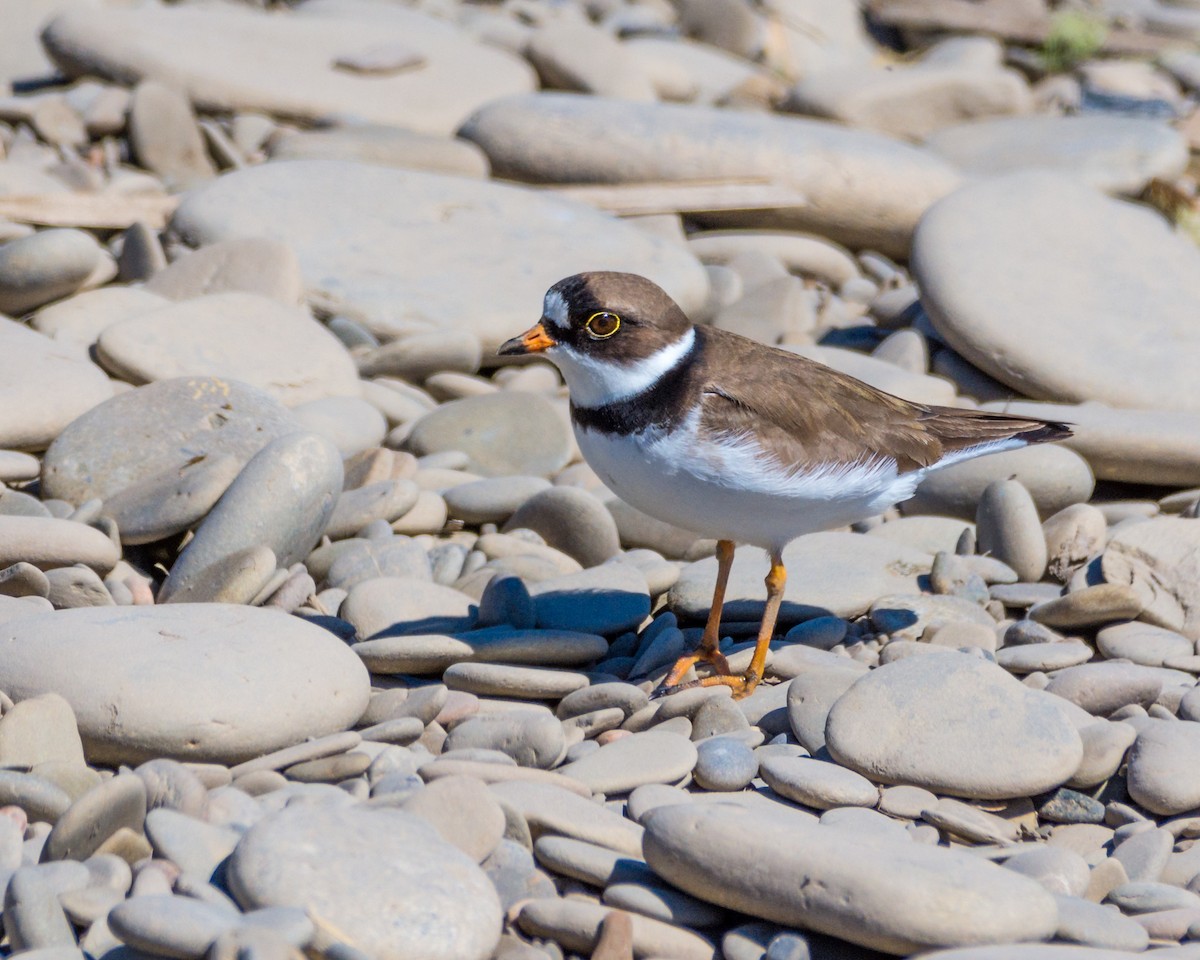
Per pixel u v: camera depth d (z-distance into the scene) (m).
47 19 21.52
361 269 14.94
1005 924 5.94
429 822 6.53
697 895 6.49
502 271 15.30
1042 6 27.47
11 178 16.19
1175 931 6.55
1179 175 20.78
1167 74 26.31
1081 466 12.01
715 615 9.61
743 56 25.94
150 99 18.39
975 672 8.12
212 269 14.18
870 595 10.25
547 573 10.58
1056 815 7.83
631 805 7.38
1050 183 16.02
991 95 22.62
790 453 8.72
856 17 27.58
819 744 8.30
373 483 11.37
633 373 8.62
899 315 16.06
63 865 6.16
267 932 5.38
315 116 19.95
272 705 7.62
